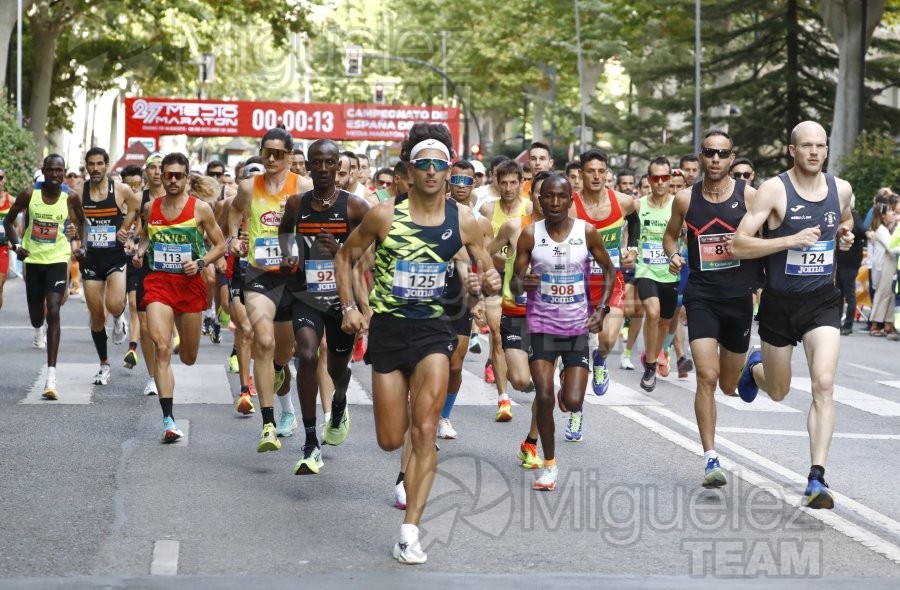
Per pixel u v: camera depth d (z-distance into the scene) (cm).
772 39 4828
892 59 4456
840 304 909
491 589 666
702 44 4906
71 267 2725
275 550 741
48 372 1291
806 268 893
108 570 690
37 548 734
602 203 1210
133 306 1502
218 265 1320
